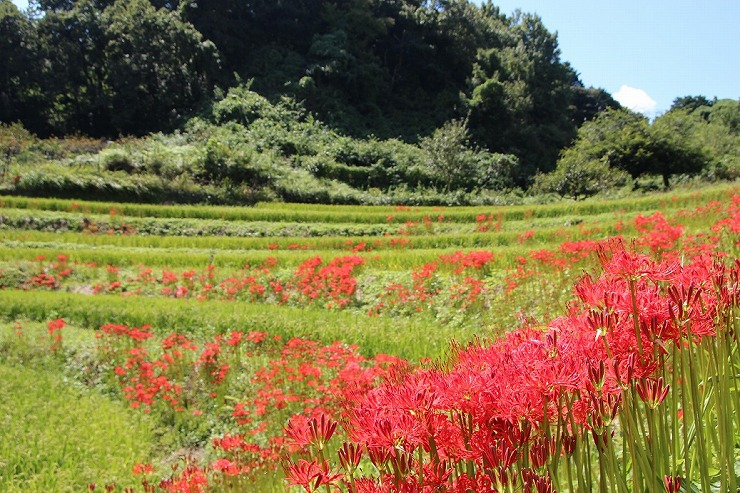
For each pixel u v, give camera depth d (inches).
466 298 461.4
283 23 2736.2
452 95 2760.8
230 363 385.7
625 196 1685.5
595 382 67.3
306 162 1822.1
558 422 71.4
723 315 81.0
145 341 450.0
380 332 421.1
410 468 69.8
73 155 1514.5
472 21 3088.1
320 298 552.7
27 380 371.6
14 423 311.0
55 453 284.5
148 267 710.5
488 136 2566.4
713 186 1364.4
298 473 71.3
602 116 2105.1
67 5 2401.6
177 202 1320.1
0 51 2068.2
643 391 69.4
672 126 1839.3
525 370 70.2
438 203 1691.7
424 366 119.3
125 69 2129.7
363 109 2546.8
